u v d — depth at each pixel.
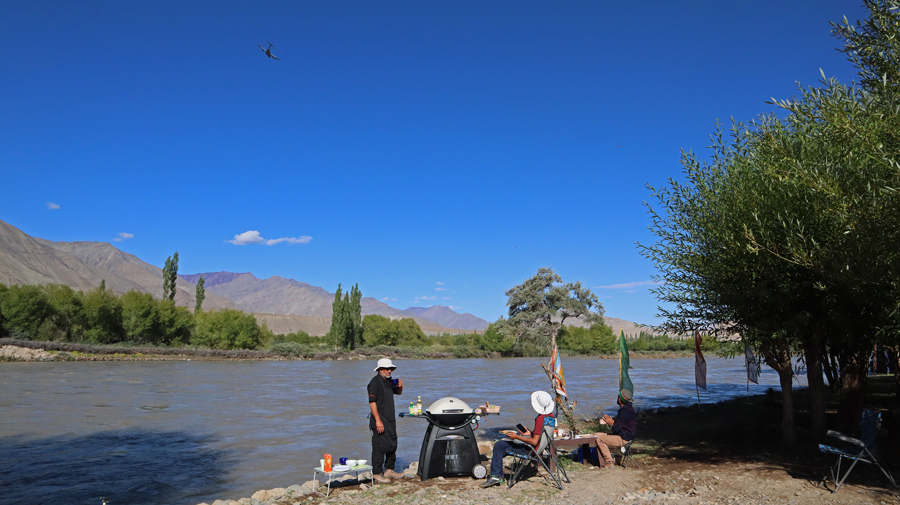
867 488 7.36
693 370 51.72
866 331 9.45
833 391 14.03
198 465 12.30
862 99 6.63
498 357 84.69
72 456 13.20
